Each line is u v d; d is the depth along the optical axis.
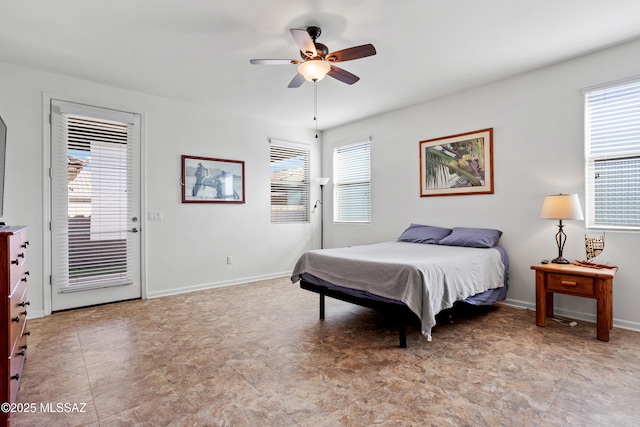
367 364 2.29
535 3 2.33
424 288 2.44
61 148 3.54
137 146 4.04
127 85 3.83
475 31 2.70
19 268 1.98
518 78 3.60
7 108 3.25
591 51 3.07
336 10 2.40
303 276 3.41
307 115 5.06
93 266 3.73
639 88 2.90
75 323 3.16
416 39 2.82
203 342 2.69
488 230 3.75
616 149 3.03
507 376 2.10
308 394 1.91
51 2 2.28
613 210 3.05
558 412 1.72
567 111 3.27
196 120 4.52
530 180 3.53
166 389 1.98
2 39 2.79
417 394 1.90
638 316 2.88
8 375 1.59
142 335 2.85
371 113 4.98
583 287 2.75
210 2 2.29
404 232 4.46
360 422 1.65
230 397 1.89
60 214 3.52
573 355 2.39
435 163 4.36
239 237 4.95
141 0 2.27
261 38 2.79
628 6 2.36
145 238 4.07
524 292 3.58
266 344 2.64
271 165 5.37
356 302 2.86
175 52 3.04
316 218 5.99
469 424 1.62
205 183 4.60
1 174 2.21
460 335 2.81
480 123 3.92
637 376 2.08
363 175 5.38
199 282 4.54
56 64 3.29
